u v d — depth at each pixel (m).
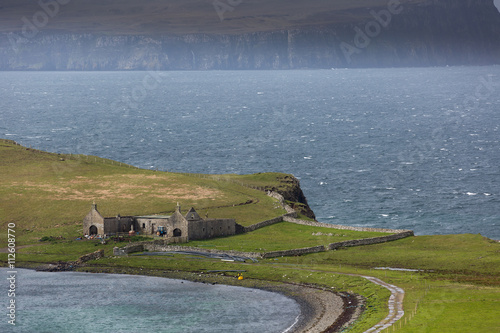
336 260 131.25
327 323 94.75
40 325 97.62
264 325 95.94
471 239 143.25
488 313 90.06
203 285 118.06
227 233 156.38
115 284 119.38
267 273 123.00
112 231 153.38
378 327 87.75
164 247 141.62
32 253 139.50
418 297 101.81
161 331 94.19
